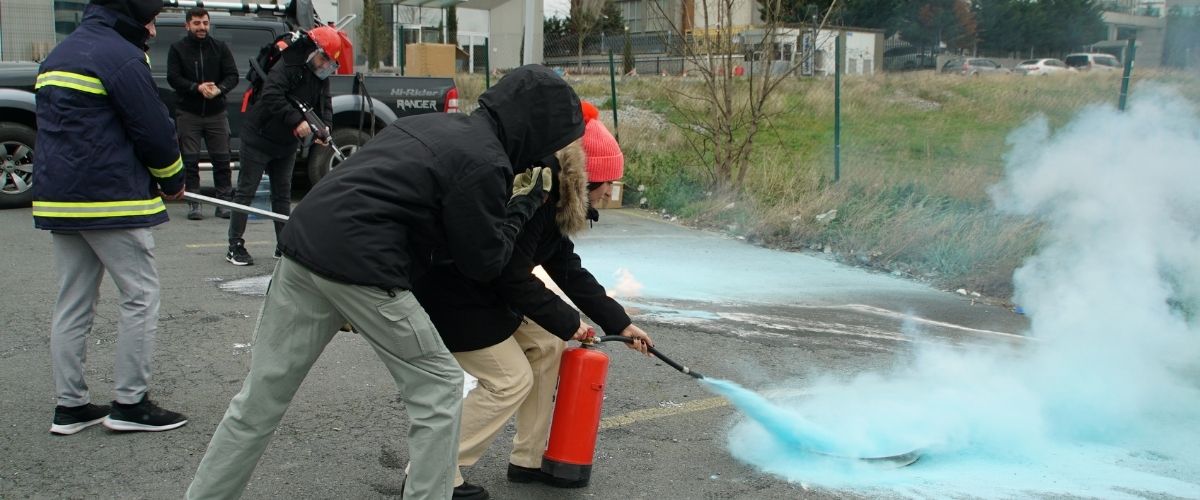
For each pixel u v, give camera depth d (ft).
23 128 29.30
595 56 92.58
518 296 10.11
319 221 8.66
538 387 11.41
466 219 8.69
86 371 15.03
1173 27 59.06
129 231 11.98
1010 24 108.37
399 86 32.96
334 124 32.22
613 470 12.14
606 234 29.17
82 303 12.34
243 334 17.33
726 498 11.46
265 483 11.37
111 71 11.42
